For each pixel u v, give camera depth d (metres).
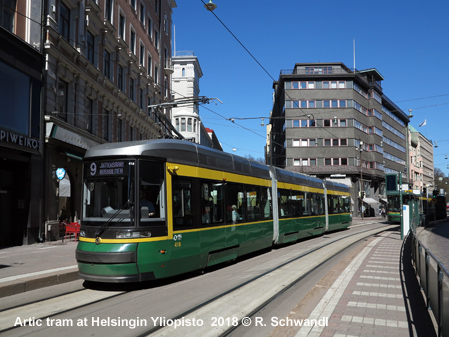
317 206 21.34
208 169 10.66
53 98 18.14
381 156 64.50
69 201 20.42
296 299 7.55
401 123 81.06
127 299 7.54
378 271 10.09
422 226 34.78
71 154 19.30
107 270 8.06
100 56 23.16
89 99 22.23
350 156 53.91
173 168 9.24
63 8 19.48
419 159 105.12
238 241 11.91
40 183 17.09
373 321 5.80
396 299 7.11
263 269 10.77
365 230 28.30
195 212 9.83
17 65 15.73
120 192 8.48
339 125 54.41
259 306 6.94
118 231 8.23
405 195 36.03
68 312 6.64
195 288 8.45
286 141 54.00
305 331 5.38
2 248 15.11
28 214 16.33
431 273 5.99
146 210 8.48
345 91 54.81
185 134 58.94
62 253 13.40
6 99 15.15
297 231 17.91
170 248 8.78
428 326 5.59
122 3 26.66
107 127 24.50
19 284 8.12
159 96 35.56
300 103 54.50
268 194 14.80
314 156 53.84
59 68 18.64
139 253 8.16
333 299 7.13
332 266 11.52
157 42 36.09
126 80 27.45
